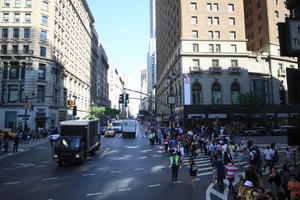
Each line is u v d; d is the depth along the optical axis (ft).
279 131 131.23
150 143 96.84
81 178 40.34
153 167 49.96
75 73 222.89
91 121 63.31
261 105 134.41
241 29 150.30
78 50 236.22
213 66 143.02
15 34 153.89
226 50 147.33
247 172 24.38
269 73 155.12
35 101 150.10
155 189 33.83
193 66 142.82
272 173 27.20
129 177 41.09
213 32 148.56
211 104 140.56
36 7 155.33
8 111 147.43
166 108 212.43
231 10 152.15
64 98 187.21
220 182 36.22
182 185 36.14
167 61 209.67
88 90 287.07
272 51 156.87
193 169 35.50
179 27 152.66
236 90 145.59
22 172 45.39
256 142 93.97
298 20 14.90
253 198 20.76
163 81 243.19
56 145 52.75
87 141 58.54
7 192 32.27
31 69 150.61
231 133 121.29
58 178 40.37
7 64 151.74
